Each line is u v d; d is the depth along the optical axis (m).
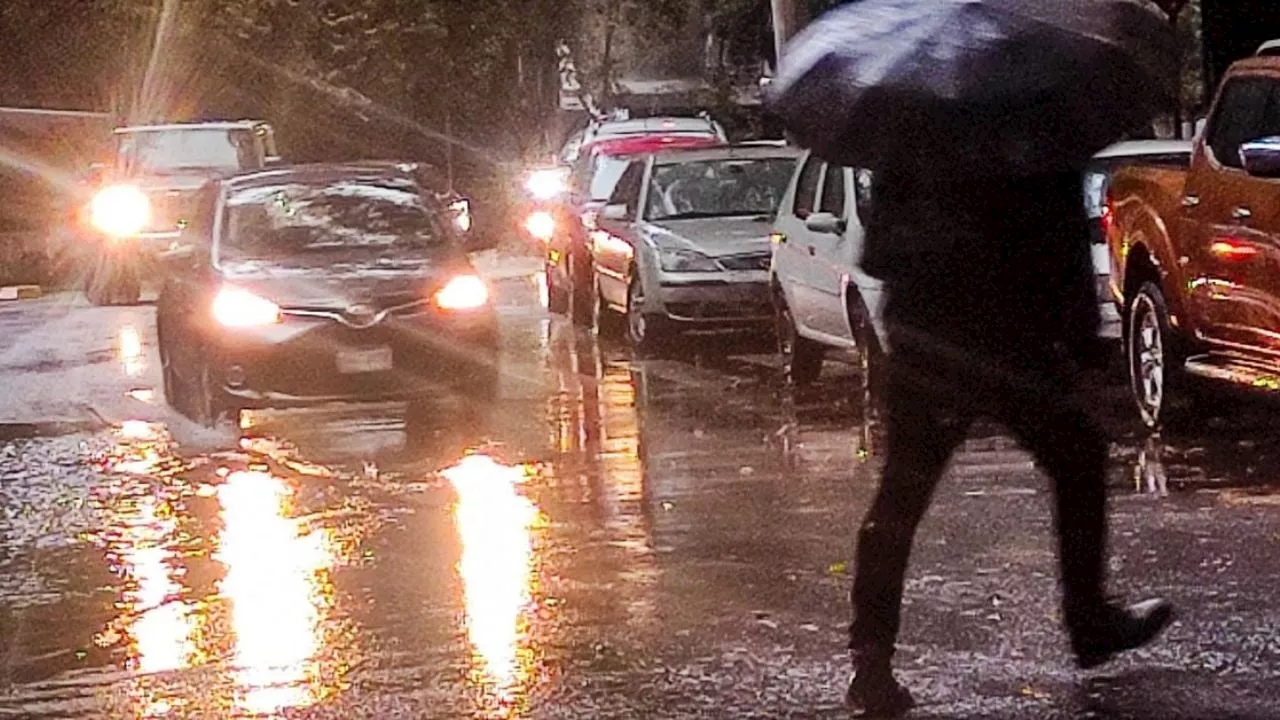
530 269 32.72
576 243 21.95
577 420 14.10
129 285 27.58
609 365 18.05
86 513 10.83
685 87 50.72
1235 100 11.77
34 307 27.78
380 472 11.97
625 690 6.91
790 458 11.98
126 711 6.90
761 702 6.70
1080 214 6.40
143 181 28.02
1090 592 6.58
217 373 13.78
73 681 7.35
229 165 28.77
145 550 9.77
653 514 10.25
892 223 6.41
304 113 40.72
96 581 9.09
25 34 40.09
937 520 9.59
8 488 11.73
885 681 6.46
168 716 6.81
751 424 13.66
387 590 8.66
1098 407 7.61
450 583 8.75
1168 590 8.02
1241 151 10.77
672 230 18.98
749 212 19.64
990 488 10.45
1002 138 6.16
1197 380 12.05
